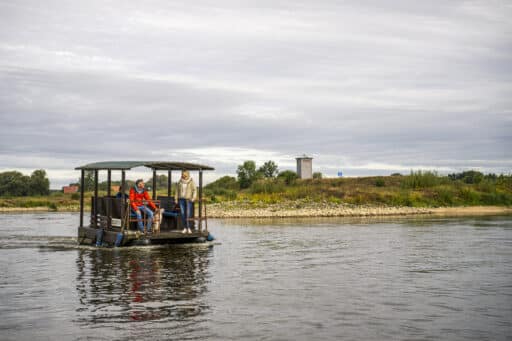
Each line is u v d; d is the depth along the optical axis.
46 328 8.43
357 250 18.23
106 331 8.24
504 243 20.31
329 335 8.03
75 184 73.69
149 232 19.62
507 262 15.46
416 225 29.09
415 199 45.09
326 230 26.17
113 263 15.26
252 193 50.72
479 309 9.65
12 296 10.76
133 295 10.77
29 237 23.62
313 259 16.05
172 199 21.12
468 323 8.71
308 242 20.80
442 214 39.19
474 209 44.03
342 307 9.77
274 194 48.19
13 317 9.10
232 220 33.84
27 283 12.19
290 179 55.25
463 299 10.47
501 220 32.72
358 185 50.72
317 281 12.36
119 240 18.97
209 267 14.45
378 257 16.50
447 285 11.91
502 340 7.81
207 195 50.53
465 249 18.50
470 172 59.78
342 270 13.98
